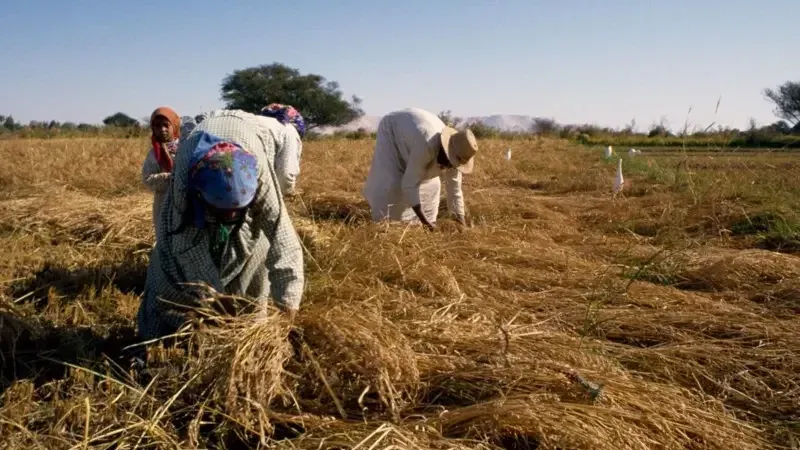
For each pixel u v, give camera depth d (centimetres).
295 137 535
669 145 4059
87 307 460
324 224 739
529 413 284
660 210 876
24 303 462
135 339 396
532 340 384
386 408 310
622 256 581
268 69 6675
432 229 660
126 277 525
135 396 311
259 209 350
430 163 658
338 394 316
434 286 484
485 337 373
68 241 641
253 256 363
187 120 407
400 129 663
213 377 310
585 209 961
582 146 3544
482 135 4309
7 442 280
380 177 689
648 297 483
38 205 712
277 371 307
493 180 1435
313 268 509
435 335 372
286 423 296
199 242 349
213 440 294
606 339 420
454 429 292
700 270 557
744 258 560
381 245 542
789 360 386
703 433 297
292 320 351
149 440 286
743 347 409
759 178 1034
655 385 330
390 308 428
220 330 324
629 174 1455
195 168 321
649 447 283
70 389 327
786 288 510
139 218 675
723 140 1166
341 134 4275
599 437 277
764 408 340
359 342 330
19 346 387
